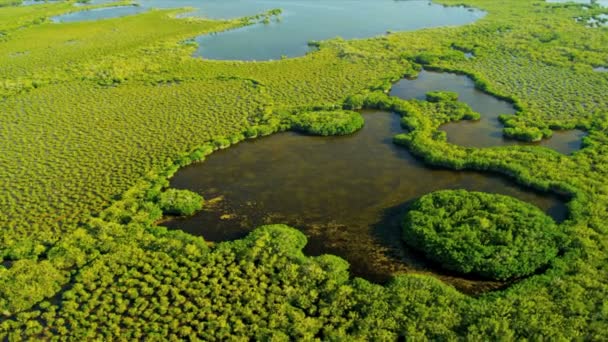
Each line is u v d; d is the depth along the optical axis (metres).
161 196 59.03
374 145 71.38
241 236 53.94
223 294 45.34
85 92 91.38
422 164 66.00
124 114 82.06
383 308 42.38
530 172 61.03
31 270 48.31
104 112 83.00
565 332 38.94
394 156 68.19
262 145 72.50
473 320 40.78
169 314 43.69
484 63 99.31
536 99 82.31
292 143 72.81
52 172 66.12
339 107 81.56
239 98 87.00
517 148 66.88
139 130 76.69
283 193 60.94
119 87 93.25
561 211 55.31
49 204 59.78
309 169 65.88
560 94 83.56
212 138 73.19
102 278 47.62
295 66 101.00
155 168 66.12
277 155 69.62
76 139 74.44
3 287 46.47
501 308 41.59
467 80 93.00
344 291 44.25
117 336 41.75
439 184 61.47
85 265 49.50
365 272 48.22
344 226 54.59
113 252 50.84
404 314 41.81
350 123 75.19
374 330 40.50
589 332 38.94
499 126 75.38
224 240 53.44
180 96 88.50
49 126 78.56
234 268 48.06
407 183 61.88
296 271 47.12
